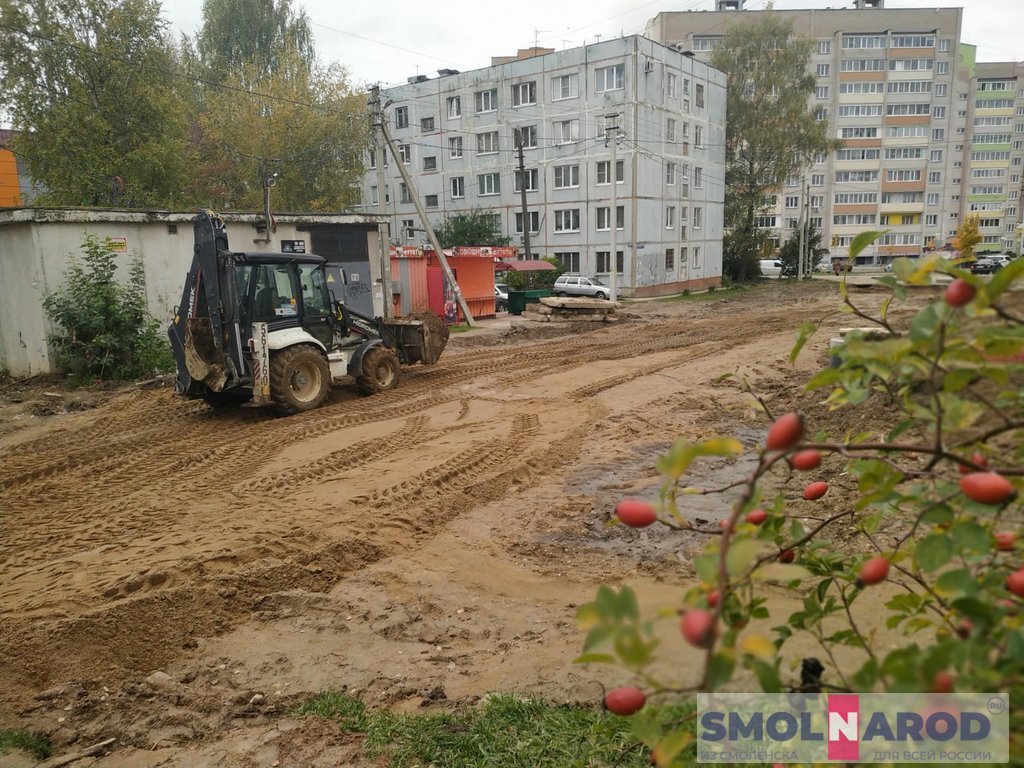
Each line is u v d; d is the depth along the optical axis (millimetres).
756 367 13617
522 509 6762
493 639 4461
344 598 5078
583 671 3900
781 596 3463
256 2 40906
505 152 42969
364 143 35969
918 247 76312
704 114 43812
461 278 27094
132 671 4242
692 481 7320
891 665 1172
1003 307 1510
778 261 62656
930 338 1388
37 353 15297
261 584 5199
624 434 9344
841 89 73438
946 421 1417
